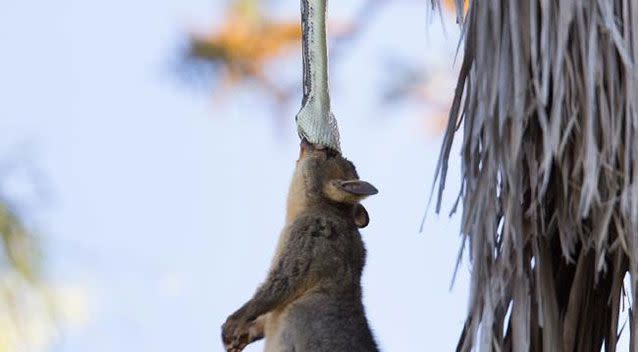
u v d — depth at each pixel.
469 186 8.36
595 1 8.09
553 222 8.52
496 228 8.34
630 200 7.92
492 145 8.27
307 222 10.03
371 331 9.96
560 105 8.06
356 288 10.01
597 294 8.63
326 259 9.91
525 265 8.47
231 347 9.74
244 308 9.69
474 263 8.30
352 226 10.22
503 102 8.22
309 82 9.87
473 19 8.45
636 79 7.94
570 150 8.23
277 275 9.82
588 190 7.90
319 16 9.47
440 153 8.43
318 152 10.19
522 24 8.23
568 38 8.13
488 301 8.27
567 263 8.70
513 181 8.20
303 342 9.70
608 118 8.05
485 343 8.23
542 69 8.16
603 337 8.64
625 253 8.39
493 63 8.29
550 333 8.41
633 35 7.98
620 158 8.06
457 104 8.48
